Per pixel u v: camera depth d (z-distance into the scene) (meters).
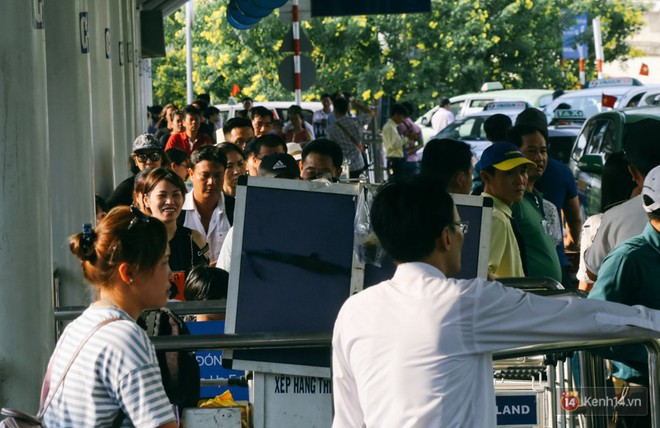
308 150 9.35
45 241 6.66
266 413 5.70
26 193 6.52
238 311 5.62
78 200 10.10
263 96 50.25
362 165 22.75
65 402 4.32
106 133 15.24
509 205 7.80
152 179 8.55
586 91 27.83
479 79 49.06
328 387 5.69
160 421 4.25
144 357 4.31
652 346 5.33
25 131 6.53
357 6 22.69
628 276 6.31
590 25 53.03
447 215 4.46
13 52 6.52
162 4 27.88
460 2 48.75
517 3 49.38
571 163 17.64
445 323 4.30
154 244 4.46
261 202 5.63
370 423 4.36
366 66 49.31
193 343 5.39
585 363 6.02
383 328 4.37
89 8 14.90
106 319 4.37
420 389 4.27
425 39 49.00
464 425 4.28
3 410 4.40
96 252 4.44
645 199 6.30
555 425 6.00
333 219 5.63
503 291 4.37
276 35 50.19
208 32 51.66
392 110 25.92
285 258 5.63
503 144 7.71
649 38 69.06
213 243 9.79
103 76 15.17
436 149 7.50
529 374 6.13
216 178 9.77
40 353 6.57
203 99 32.28
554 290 6.18
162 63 55.06
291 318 5.63
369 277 5.60
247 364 5.63
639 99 25.80
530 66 50.62
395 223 4.45
